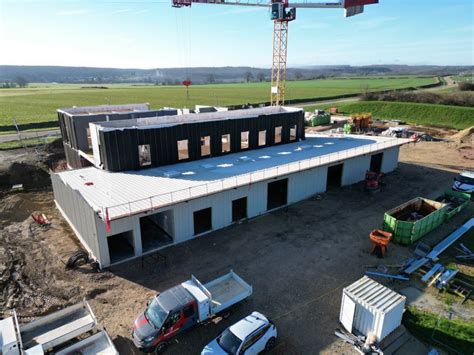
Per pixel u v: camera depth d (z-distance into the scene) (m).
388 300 16.17
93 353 15.15
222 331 16.88
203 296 16.67
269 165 32.34
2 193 35.22
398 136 59.91
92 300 19.19
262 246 24.62
